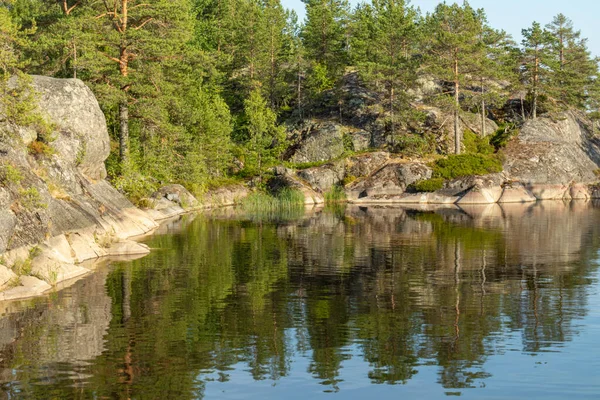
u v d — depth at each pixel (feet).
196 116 195.93
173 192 174.19
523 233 120.37
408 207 198.59
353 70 308.19
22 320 55.98
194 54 170.50
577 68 293.84
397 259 89.61
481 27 285.23
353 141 257.34
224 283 72.43
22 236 72.28
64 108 112.88
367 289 69.15
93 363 44.68
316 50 303.48
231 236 116.67
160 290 68.74
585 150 271.90
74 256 84.43
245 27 271.08
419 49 267.59
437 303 62.34
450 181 219.61
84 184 108.78
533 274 77.41
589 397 38.58
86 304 61.98
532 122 255.50
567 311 58.75
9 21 87.04
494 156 233.96
